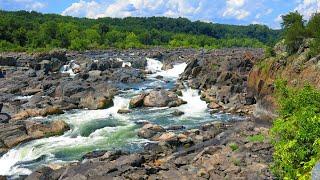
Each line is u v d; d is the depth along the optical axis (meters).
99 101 53.47
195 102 56.94
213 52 107.88
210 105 54.00
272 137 20.88
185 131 40.66
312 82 38.44
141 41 178.38
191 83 66.75
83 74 73.19
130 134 40.97
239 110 50.75
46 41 138.12
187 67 74.44
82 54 110.56
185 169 27.61
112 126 44.16
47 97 56.09
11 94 60.25
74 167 28.66
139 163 29.39
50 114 49.28
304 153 16.69
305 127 17.08
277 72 44.75
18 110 49.84
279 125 19.05
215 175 25.58
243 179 24.39
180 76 76.69
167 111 51.97
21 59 86.88
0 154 36.19
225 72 63.94
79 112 51.06
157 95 55.69
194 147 34.72
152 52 116.50
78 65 87.81
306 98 20.61
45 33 141.75
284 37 50.03
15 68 80.31
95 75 75.38
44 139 39.78
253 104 52.91
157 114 50.31
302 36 45.31
